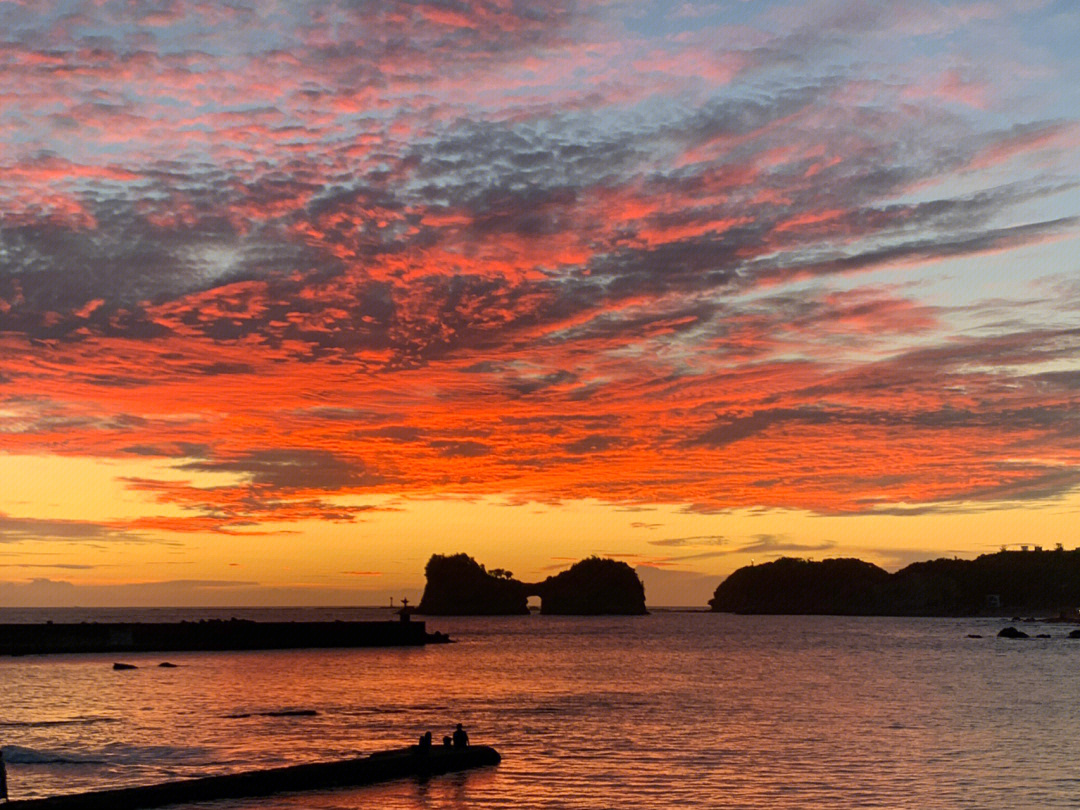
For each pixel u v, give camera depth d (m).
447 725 57.78
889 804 36.28
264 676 94.31
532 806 36.12
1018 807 35.72
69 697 73.06
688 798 37.38
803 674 99.88
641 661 123.62
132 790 34.53
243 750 48.19
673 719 60.72
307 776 38.38
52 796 36.12
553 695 76.94
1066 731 54.47
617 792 38.34
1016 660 123.44
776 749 48.38
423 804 36.31
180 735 53.28
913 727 56.41
